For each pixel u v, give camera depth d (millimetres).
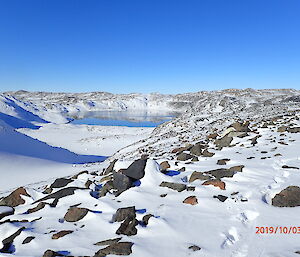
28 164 21266
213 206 5523
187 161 9812
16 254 4344
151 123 104062
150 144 26516
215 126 26297
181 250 4070
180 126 40594
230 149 10992
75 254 4203
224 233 4488
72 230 5086
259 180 6672
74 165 23781
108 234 4836
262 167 7641
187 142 18016
